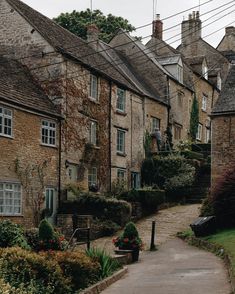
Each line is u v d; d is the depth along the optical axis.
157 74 40.22
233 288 11.33
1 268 10.14
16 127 23.58
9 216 22.81
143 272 15.07
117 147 32.78
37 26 28.45
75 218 24.00
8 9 28.38
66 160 27.20
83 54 31.03
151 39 46.09
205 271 14.60
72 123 27.95
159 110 38.62
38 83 27.42
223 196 22.75
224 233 21.06
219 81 51.47
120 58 38.91
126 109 33.81
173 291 11.85
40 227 14.70
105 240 23.11
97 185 29.94
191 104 45.00
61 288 10.84
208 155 39.09
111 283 13.32
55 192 26.25
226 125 26.91
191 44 53.19
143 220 27.27
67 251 13.38
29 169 24.31
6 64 26.27
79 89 28.70
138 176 35.00
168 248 20.45
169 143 38.69
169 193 32.97
